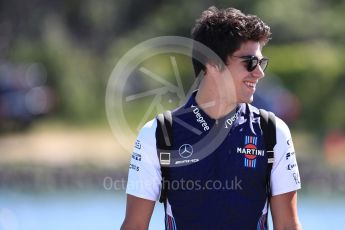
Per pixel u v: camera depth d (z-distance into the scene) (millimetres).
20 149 80875
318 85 93562
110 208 47781
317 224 42969
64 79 96500
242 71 14188
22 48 98625
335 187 58500
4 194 57031
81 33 116375
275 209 14375
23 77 87062
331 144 78938
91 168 64375
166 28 110438
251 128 14219
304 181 59219
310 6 108812
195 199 14148
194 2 109812
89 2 115188
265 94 77688
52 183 60812
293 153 14336
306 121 92125
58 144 83750
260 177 14117
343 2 111312
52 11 113125
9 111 85188
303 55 98750
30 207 49500
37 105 87188
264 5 103375
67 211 47344
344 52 103875
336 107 92812
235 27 14086
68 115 95312
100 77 102375
